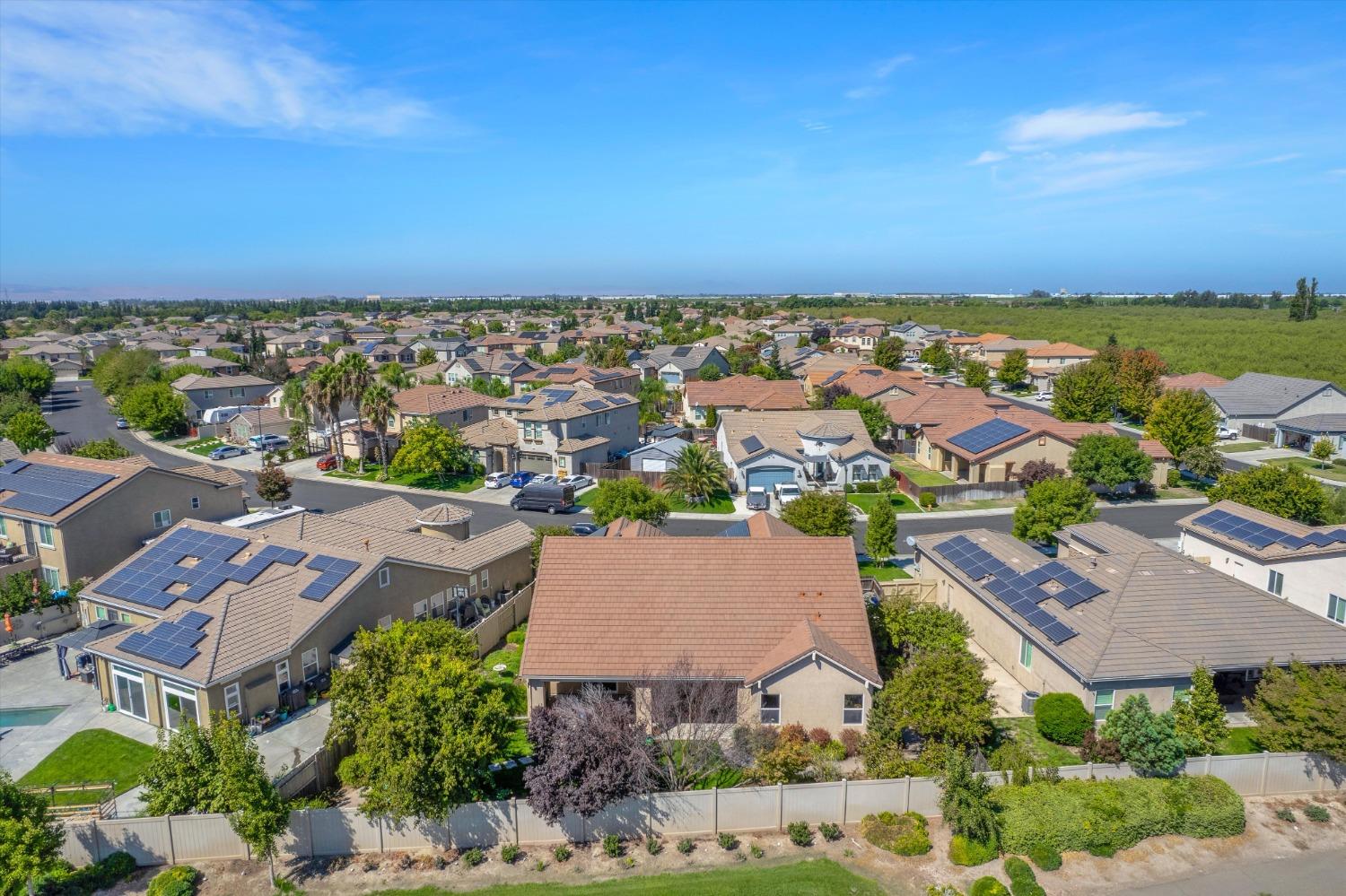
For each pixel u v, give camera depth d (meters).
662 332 191.38
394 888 21.56
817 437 67.00
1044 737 28.17
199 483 46.22
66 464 45.47
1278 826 23.92
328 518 40.22
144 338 169.12
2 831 19.38
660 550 31.16
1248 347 129.62
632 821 23.38
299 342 169.00
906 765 24.86
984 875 21.81
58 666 34.97
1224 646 28.41
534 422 69.31
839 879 21.66
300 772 24.50
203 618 30.39
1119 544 37.34
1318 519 46.72
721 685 27.39
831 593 30.16
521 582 43.47
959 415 75.00
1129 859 22.58
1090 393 84.06
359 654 25.48
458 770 21.88
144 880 21.91
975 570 36.47
